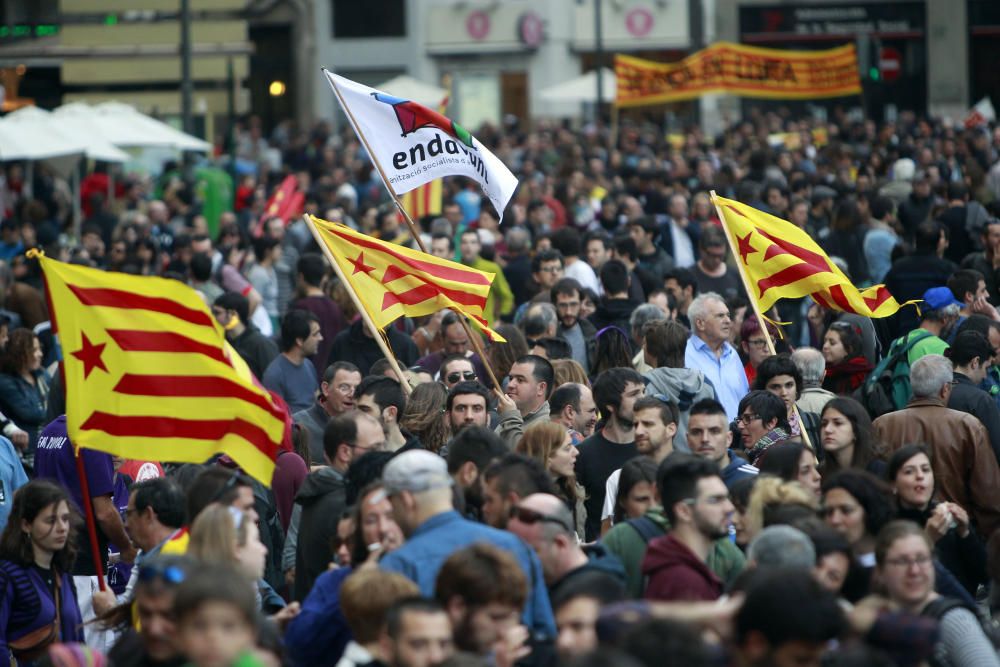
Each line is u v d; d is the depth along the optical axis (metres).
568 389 25.95
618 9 128.12
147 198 77.19
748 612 12.78
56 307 20.78
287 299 51.41
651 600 17.89
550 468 23.06
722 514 18.16
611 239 45.00
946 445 25.20
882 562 17.27
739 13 128.88
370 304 27.73
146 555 20.31
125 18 121.75
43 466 26.02
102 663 17.03
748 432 25.12
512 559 15.48
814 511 18.92
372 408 25.25
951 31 126.56
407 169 29.59
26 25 121.38
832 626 12.75
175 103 121.00
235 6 123.06
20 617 21.47
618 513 22.14
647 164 71.81
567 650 14.84
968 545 22.27
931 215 49.34
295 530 23.64
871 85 127.12
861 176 61.44
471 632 15.22
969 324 29.66
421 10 127.19
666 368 28.25
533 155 87.38
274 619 19.11
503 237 54.31
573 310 35.47
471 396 25.17
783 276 29.03
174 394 20.80
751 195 50.59
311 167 88.00
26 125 64.31
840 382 30.69
